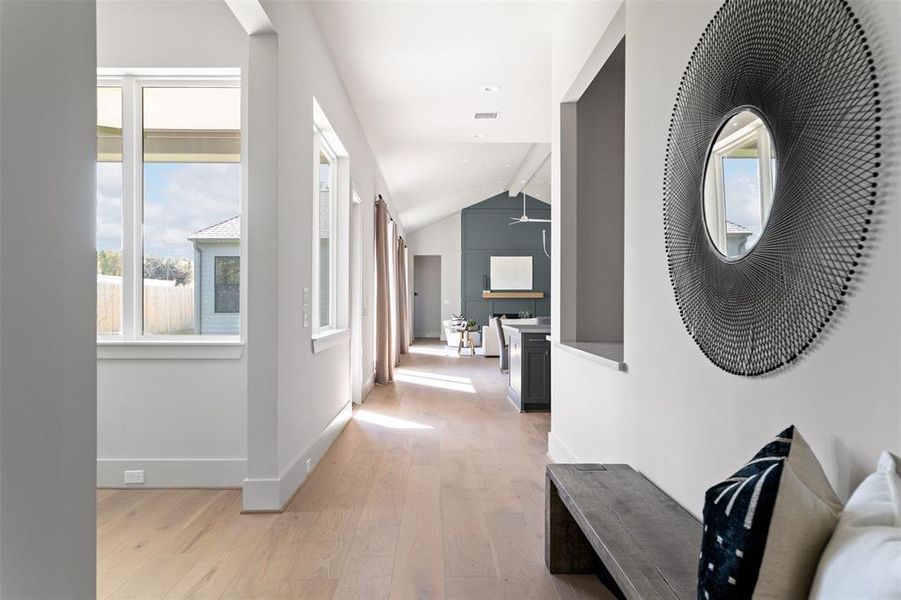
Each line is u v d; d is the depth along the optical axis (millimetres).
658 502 2123
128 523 2908
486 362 11070
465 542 2693
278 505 3074
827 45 1299
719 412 1840
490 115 6176
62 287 1158
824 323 1324
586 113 4383
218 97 3621
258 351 3094
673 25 2217
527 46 4465
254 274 3096
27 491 1060
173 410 3502
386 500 3275
